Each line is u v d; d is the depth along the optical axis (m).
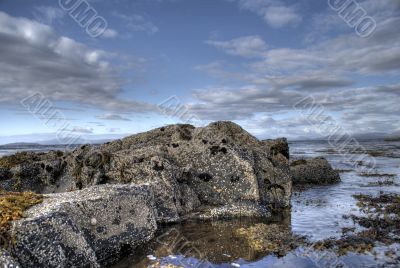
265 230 10.58
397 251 8.91
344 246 9.25
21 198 8.21
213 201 13.38
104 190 9.62
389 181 23.09
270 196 14.48
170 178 12.50
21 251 6.51
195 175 13.86
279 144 16.11
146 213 9.86
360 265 8.02
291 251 8.95
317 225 11.51
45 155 17.62
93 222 8.49
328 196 17.45
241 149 14.73
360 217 12.55
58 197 8.91
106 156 13.34
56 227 7.09
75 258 7.19
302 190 19.58
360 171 30.33
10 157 17.25
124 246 8.84
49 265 6.67
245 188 13.59
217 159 14.08
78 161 13.75
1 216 6.89
